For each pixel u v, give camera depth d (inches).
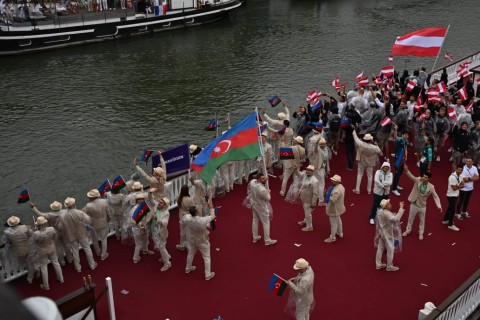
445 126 692.7
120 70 1562.5
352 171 685.9
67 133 1114.7
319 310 427.8
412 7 2354.8
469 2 2411.4
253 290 455.5
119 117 1199.6
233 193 632.4
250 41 1872.5
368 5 2452.0
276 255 505.0
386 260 492.1
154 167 561.6
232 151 497.0
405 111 698.8
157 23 2022.6
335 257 500.4
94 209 483.2
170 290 457.1
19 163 986.7
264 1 2659.9
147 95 1342.3
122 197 514.9
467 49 1659.7
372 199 612.1
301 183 545.6
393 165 703.7
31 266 461.1
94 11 2041.1
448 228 550.0
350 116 691.4
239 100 1299.2
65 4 1989.4
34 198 872.3
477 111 734.5
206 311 430.3
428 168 629.0
